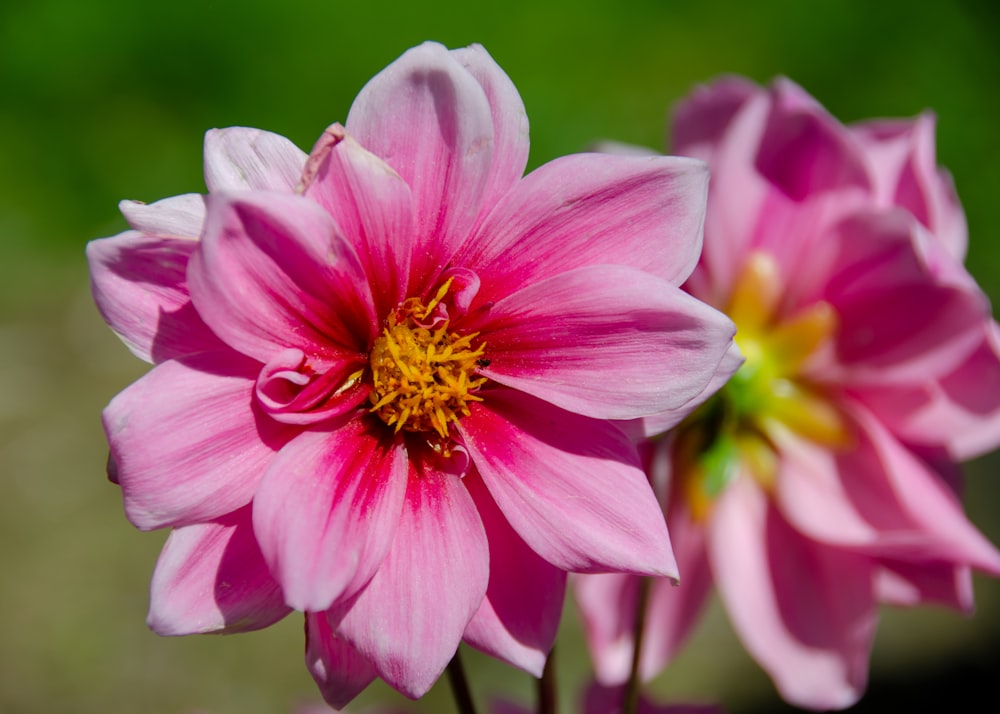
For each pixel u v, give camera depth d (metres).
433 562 0.43
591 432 0.44
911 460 0.51
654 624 0.53
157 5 1.40
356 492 0.43
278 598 0.43
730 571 0.52
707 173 0.43
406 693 0.42
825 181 0.51
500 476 0.44
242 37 1.37
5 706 0.91
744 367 0.52
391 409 0.45
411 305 0.45
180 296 0.43
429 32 1.38
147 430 0.42
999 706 0.88
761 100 0.51
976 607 0.93
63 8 1.41
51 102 1.36
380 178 0.43
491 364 0.44
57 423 1.08
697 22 1.42
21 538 1.01
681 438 0.51
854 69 1.39
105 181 1.30
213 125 1.33
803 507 0.52
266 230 0.42
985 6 1.42
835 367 0.52
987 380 0.51
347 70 1.35
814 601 0.52
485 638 0.43
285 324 0.43
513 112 0.44
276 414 0.43
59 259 1.25
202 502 0.42
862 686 0.52
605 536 0.43
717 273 0.52
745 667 0.92
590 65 1.38
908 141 0.52
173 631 0.43
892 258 0.50
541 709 0.48
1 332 1.16
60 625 0.96
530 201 0.44
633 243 0.43
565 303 0.43
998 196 1.26
